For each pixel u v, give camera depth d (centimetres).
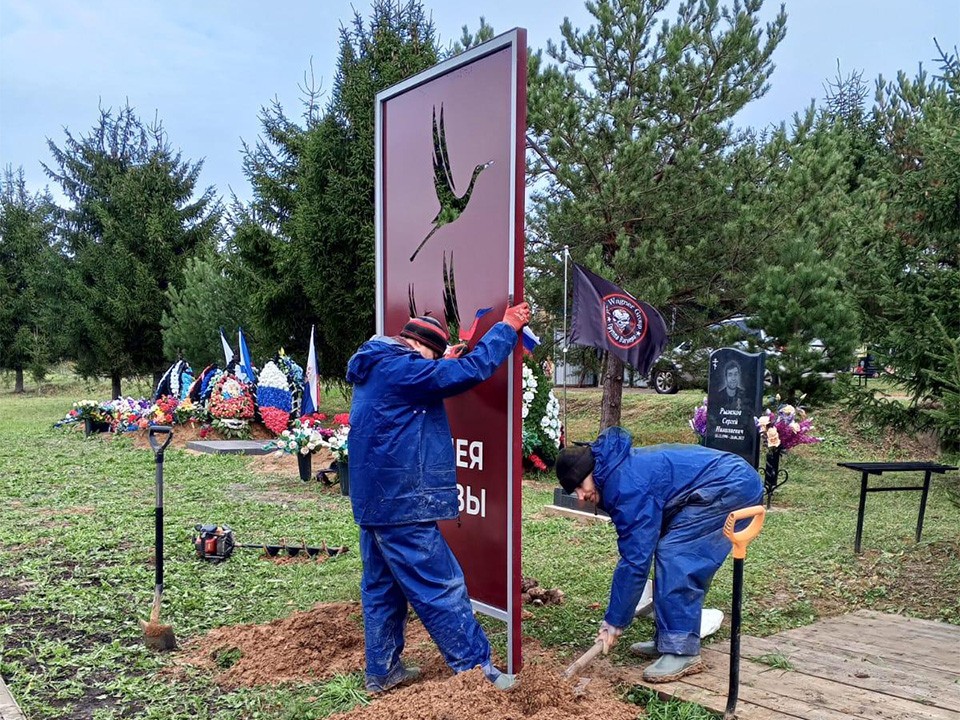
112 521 882
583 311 977
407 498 404
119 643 505
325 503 1009
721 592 618
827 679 430
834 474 1261
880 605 598
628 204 1373
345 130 1878
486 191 466
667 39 1442
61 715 409
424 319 438
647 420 1889
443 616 407
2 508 970
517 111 441
